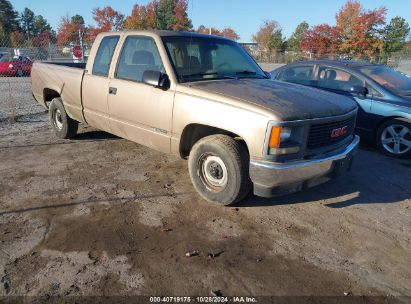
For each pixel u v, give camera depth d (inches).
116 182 191.2
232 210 163.9
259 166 142.3
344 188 191.8
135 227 148.3
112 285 115.0
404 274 124.6
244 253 133.4
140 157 228.8
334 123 158.1
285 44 2273.6
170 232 145.3
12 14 2942.9
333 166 154.9
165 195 177.2
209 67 187.5
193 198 174.6
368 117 254.7
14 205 163.9
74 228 146.3
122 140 263.7
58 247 133.6
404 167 225.8
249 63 210.8
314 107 151.5
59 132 261.7
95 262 125.7
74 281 116.3
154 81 167.3
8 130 294.4
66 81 233.5
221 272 122.6
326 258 132.0
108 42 207.6
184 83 169.5
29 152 236.5
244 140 148.2
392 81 267.3
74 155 231.6
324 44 1497.3
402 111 237.5
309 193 184.2
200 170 167.6
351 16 1488.7
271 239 142.9
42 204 165.3
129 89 187.8
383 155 248.8
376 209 169.8
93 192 178.7
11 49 957.2
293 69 309.0
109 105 201.6
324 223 155.9
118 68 197.8
